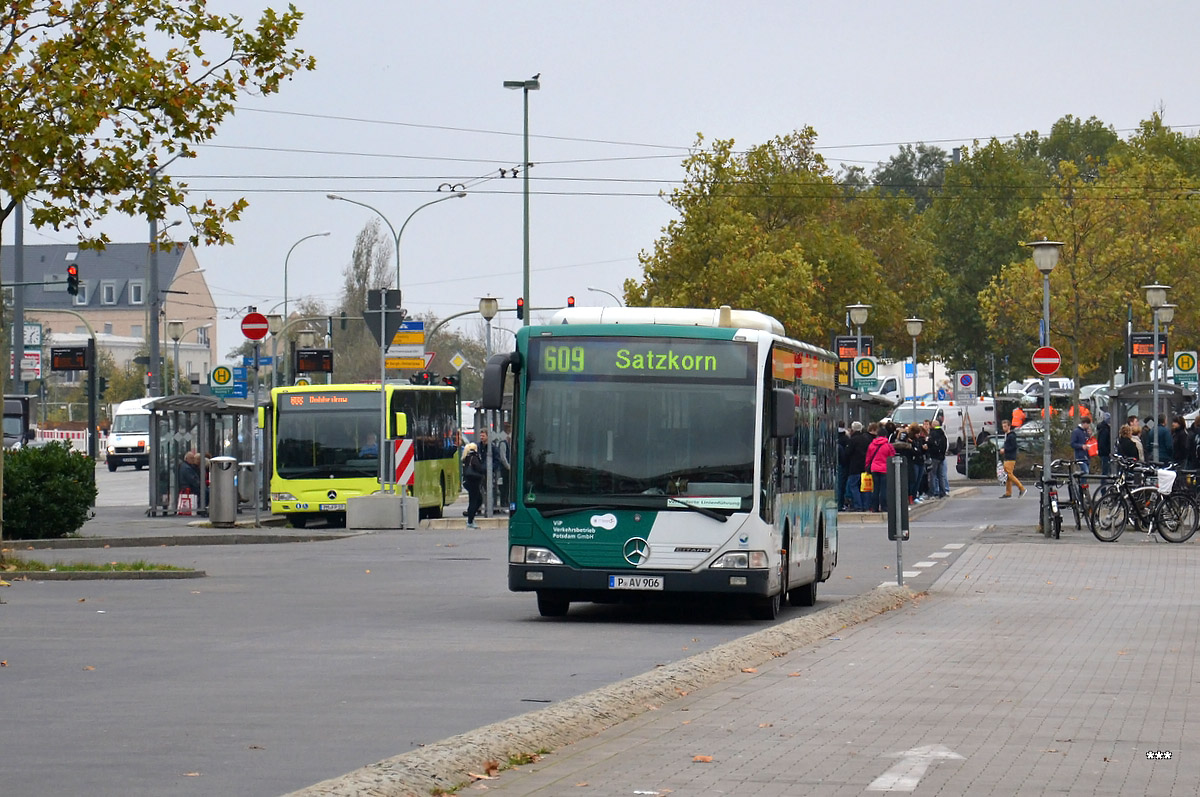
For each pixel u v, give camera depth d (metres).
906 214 138.00
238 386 71.69
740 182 96.56
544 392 25.28
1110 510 42.88
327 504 56.44
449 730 14.48
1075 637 22.38
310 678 18.14
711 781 11.90
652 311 26.48
